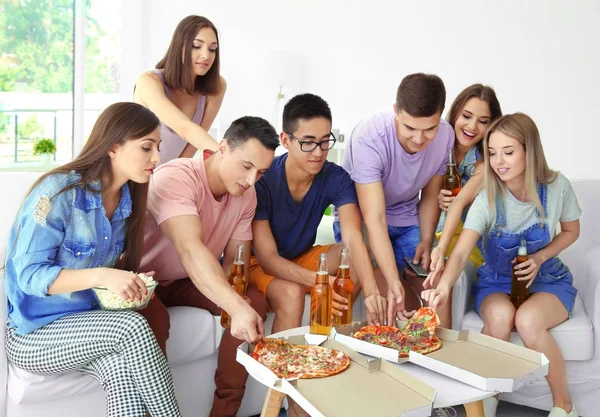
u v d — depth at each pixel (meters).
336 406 1.71
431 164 2.88
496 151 2.62
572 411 2.59
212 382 2.52
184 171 2.36
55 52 6.23
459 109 2.98
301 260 2.81
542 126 4.14
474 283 2.92
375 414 1.68
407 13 4.66
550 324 2.59
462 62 4.42
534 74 4.14
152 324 2.24
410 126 2.56
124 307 2.07
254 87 5.66
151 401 2.03
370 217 2.69
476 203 2.69
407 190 2.88
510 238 2.72
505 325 2.61
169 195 2.29
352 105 5.05
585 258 2.94
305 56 5.02
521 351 2.06
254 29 5.63
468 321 2.73
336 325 2.30
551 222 2.71
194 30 3.12
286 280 2.61
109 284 1.98
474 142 3.00
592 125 3.96
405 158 2.78
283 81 4.99
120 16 6.33
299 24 5.32
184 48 3.12
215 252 2.52
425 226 2.97
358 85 4.99
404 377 1.86
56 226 2.03
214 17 5.89
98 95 6.45
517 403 2.75
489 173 2.68
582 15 3.93
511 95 4.24
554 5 4.02
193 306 2.53
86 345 2.01
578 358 2.62
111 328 2.01
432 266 2.55
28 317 2.08
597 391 2.66
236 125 2.29
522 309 2.60
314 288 2.21
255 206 2.55
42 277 1.97
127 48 6.31
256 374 1.88
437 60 4.54
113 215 2.17
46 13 6.14
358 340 2.09
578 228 2.79
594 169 3.98
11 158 6.13
